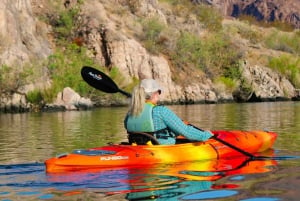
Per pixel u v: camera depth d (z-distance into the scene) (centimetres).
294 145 1187
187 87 5584
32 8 5478
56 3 5662
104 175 787
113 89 1111
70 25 5438
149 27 6122
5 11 4478
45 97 3788
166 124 911
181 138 1012
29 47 4675
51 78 4291
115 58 5362
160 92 938
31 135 1642
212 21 7744
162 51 6009
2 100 3744
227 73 6372
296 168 830
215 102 5578
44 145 1345
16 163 996
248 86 6000
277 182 707
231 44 7088
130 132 925
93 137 1533
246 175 771
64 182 743
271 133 1151
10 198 660
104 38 5428
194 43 6303
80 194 669
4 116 3012
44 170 850
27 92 3822
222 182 721
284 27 10088
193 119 2342
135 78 5391
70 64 4719
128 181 743
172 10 7706
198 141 958
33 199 652
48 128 1928
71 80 4350
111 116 2747
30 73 4003
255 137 1079
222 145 975
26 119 2603
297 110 3219
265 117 2442
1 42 4328
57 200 643
